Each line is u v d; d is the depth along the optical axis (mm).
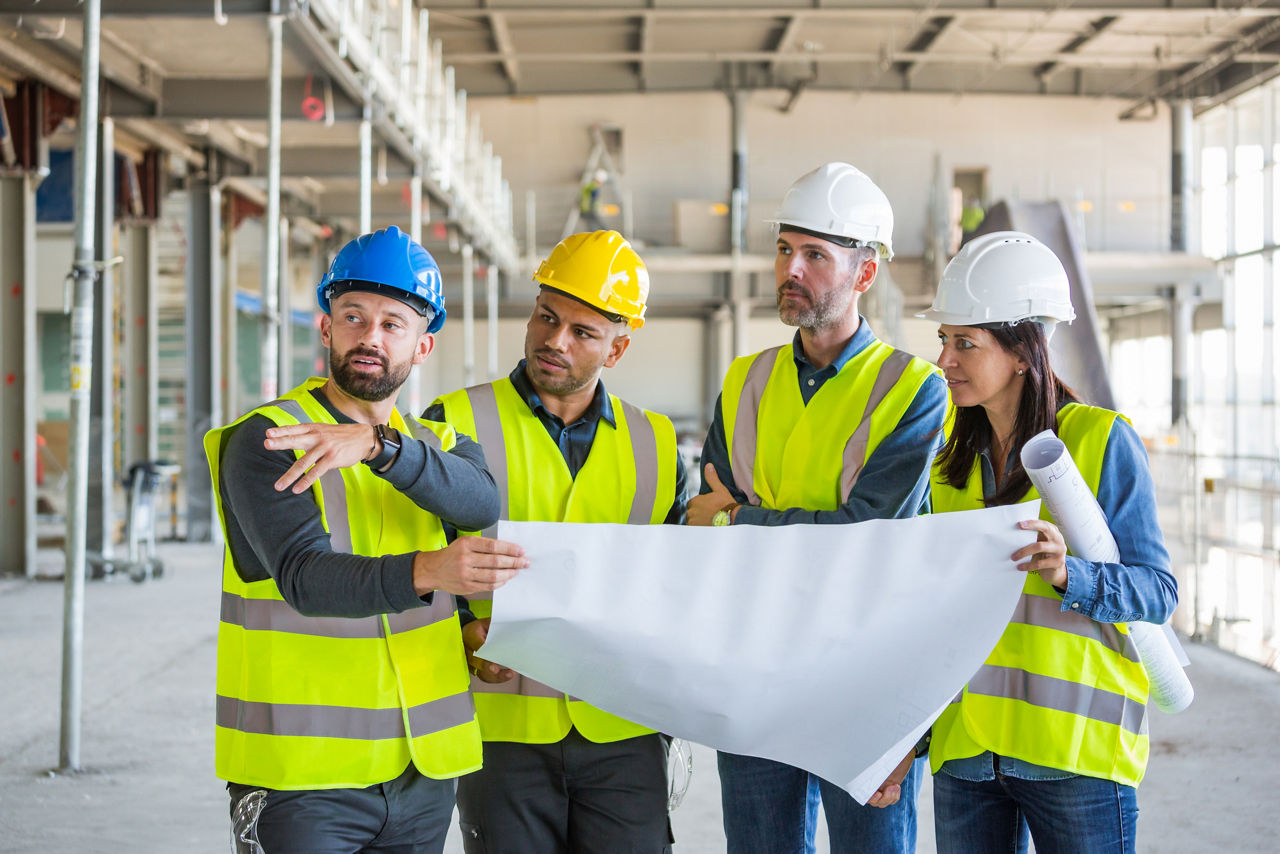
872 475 2279
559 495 2309
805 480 2396
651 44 22047
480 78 23141
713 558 1969
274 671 1823
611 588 1937
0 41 7863
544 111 24328
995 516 1908
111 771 4621
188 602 8797
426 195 12945
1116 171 24719
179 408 20000
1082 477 2000
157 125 11227
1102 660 1987
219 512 1864
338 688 1833
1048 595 2008
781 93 24391
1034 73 24438
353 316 1853
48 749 4910
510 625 1920
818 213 2316
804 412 2430
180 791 4375
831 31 21938
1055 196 24688
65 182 12711
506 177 24359
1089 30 21734
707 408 26047
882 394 2363
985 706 2025
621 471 2348
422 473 1770
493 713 2244
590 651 1972
